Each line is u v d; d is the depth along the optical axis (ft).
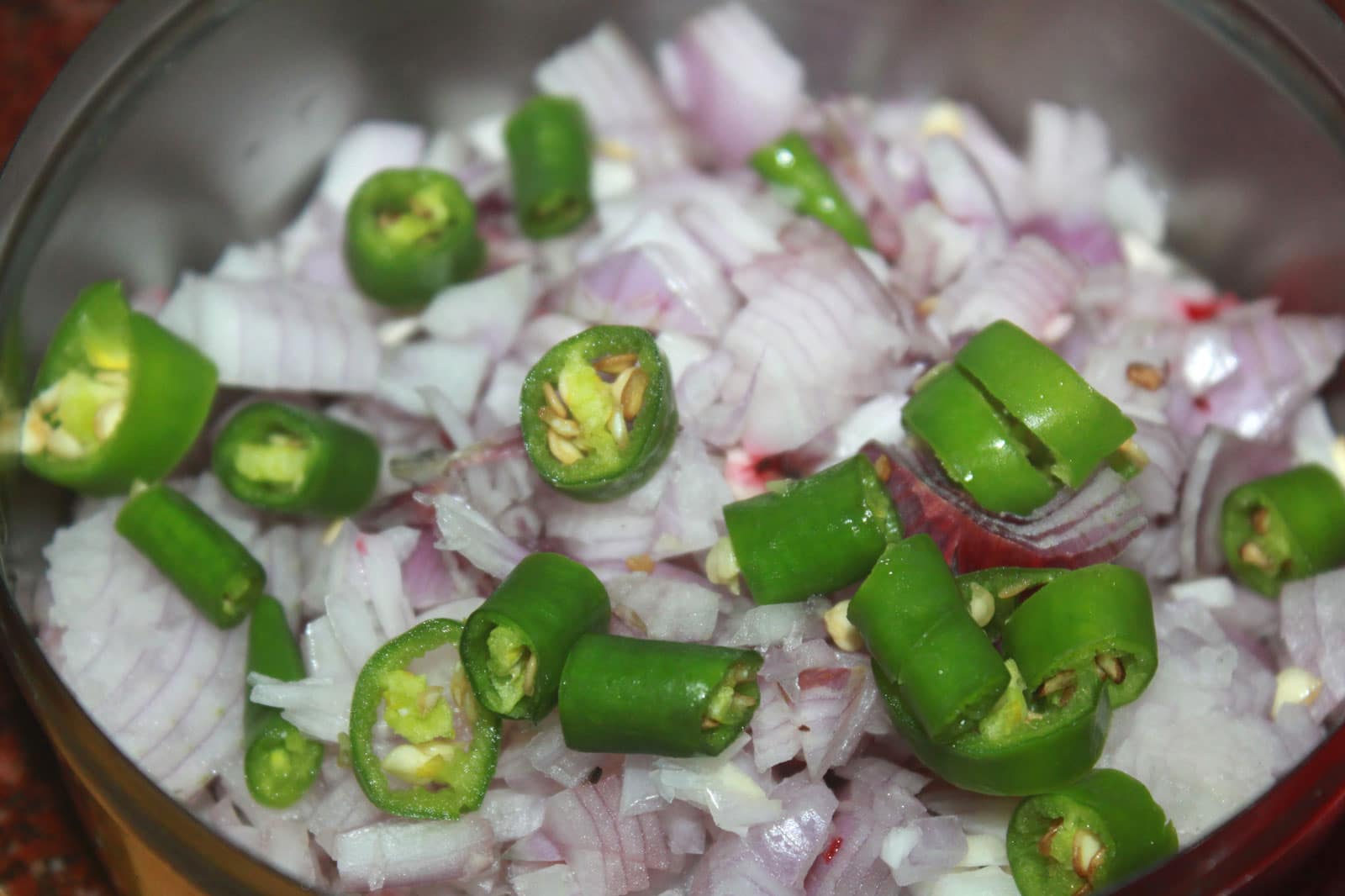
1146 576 0.65
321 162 0.75
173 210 0.70
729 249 0.69
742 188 0.74
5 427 0.63
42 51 0.76
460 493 0.63
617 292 0.67
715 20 0.76
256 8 0.69
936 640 0.56
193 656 0.64
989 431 0.60
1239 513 0.65
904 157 0.75
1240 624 0.65
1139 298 0.72
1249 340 0.69
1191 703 0.61
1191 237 0.74
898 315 0.66
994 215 0.73
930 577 0.56
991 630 0.59
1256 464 0.67
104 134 0.66
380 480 0.67
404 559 0.64
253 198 0.73
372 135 0.75
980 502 0.60
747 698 0.57
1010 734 0.56
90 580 0.64
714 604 0.60
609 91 0.76
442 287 0.71
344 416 0.69
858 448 0.65
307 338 0.69
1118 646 0.56
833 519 0.59
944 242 0.72
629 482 0.61
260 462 0.65
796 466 0.65
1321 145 0.66
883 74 0.76
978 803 0.60
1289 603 0.64
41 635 0.63
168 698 0.63
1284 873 0.57
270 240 0.74
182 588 0.64
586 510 0.63
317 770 0.61
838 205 0.72
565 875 0.59
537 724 0.59
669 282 0.67
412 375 0.68
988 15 0.73
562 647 0.57
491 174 0.75
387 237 0.70
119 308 0.65
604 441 0.61
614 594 0.61
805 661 0.59
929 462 0.62
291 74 0.71
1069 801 0.57
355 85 0.74
